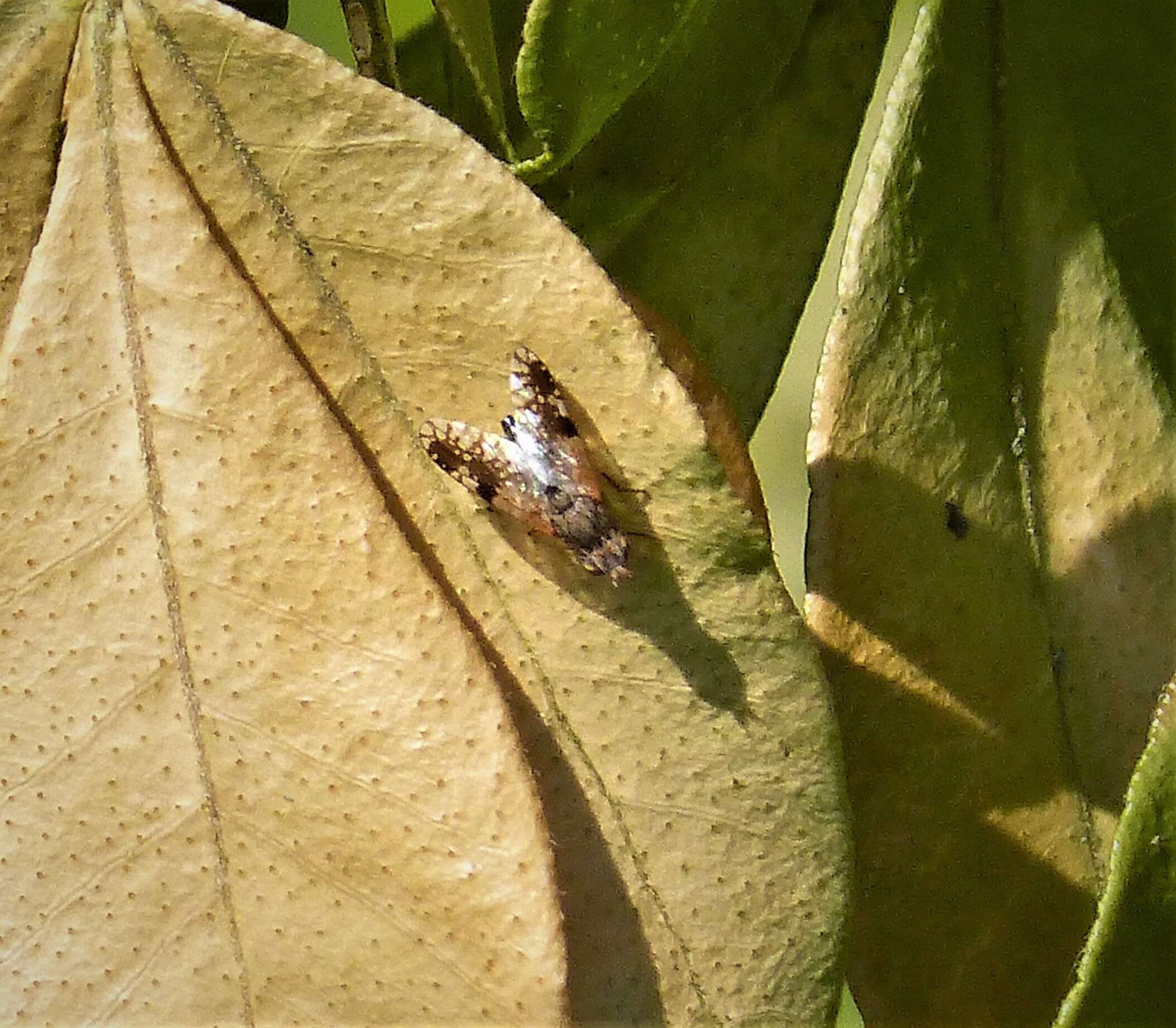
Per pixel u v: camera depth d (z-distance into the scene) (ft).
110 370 0.17
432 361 0.18
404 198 0.17
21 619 0.18
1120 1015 0.17
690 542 0.18
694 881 0.18
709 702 0.18
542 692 0.18
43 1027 0.18
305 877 0.18
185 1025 0.18
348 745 0.17
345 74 0.17
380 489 0.18
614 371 0.18
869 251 0.18
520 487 0.17
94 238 0.17
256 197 0.17
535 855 0.17
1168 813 0.17
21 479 0.17
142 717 0.18
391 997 0.18
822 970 0.18
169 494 0.17
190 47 0.17
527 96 0.18
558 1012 0.17
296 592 0.17
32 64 0.17
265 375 0.17
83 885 0.18
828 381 0.18
